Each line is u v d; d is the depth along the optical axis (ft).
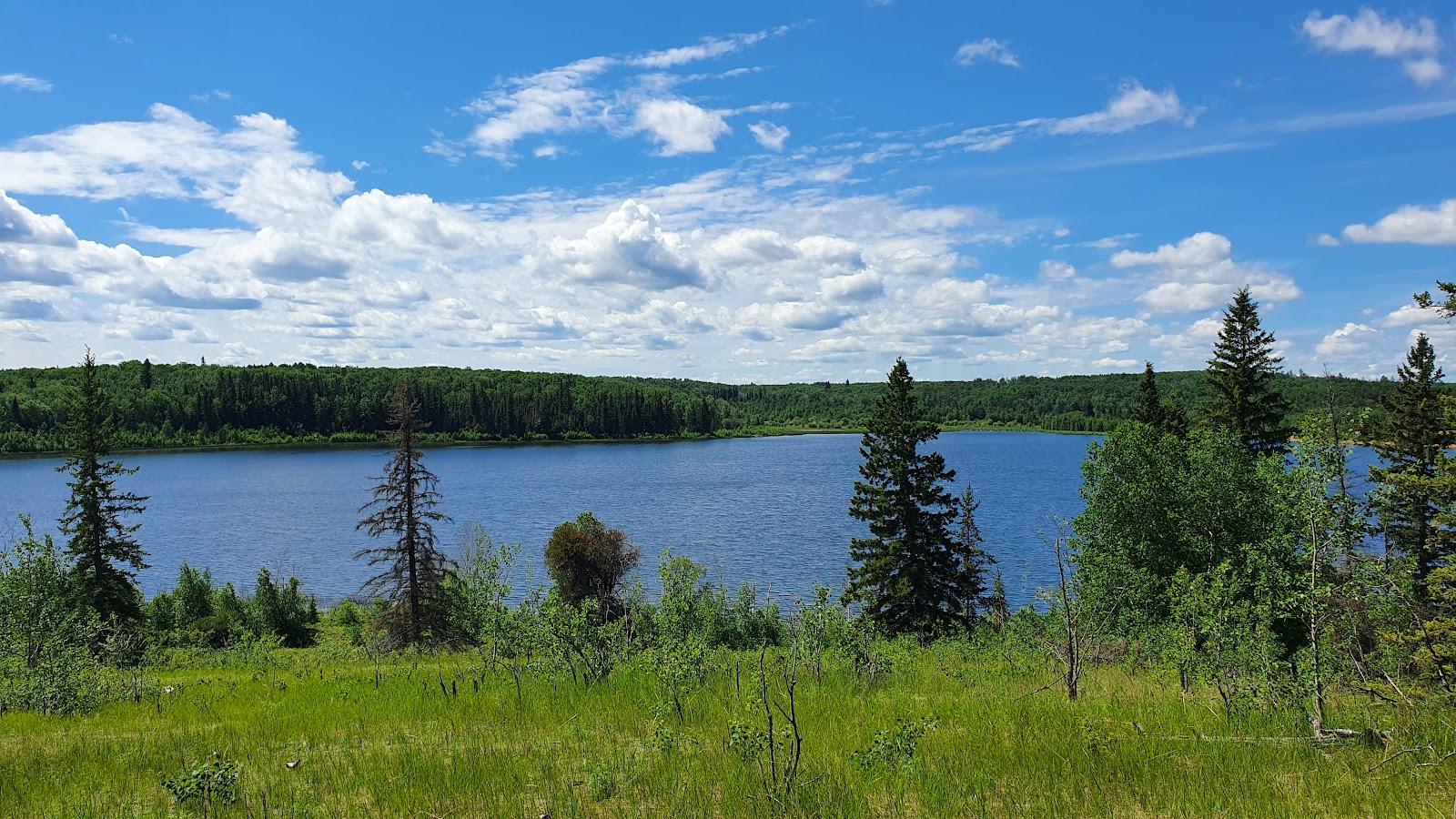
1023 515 314.14
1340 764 25.55
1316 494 35.35
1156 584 73.77
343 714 42.73
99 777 29.94
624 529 297.94
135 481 484.33
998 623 80.94
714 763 28.25
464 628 113.80
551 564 163.63
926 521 119.85
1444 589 36.70
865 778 26.13
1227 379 113.80
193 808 25.32
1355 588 35.12
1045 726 32.68
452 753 31.53
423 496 120.67
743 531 292.81
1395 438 87.10
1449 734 26.66
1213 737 29.53
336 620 174.81
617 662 52.90
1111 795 23.70
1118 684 47.62
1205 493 80.12
